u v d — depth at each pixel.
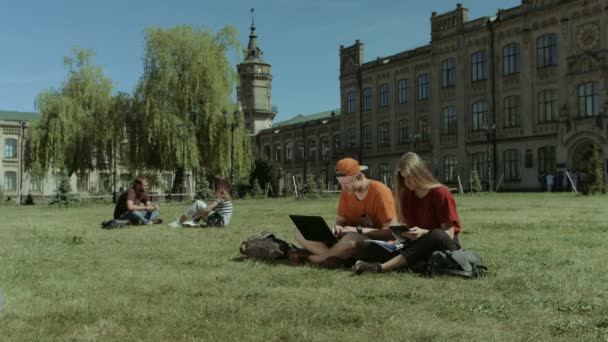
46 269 7.72
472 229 12.62
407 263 6.95
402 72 60.84
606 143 41.28
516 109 48.56
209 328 4.53
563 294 5.50
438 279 6.41
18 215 25.38
